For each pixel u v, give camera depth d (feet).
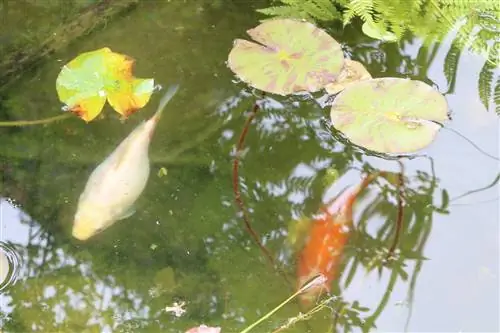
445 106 6.16
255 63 6.29
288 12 6.49
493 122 6.23
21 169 6.11
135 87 6.28
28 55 6.42
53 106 6.27
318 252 5.89
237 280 5.89
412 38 6.51
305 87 6.21
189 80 6.37
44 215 6.00
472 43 6.40
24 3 6.60
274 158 6.16
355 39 6.52
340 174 6.11
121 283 5.88
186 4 6.66
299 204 6.03
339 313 5.79
